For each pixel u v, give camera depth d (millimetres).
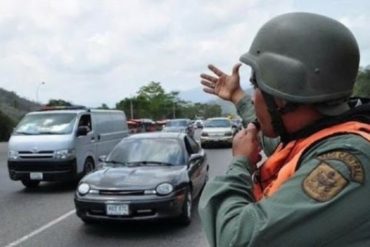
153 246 6516
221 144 26266
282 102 1414
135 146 8805
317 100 1352
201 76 2066
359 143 1242
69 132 12367
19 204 9992
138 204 7133
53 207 9602
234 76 1999
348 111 1385
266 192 1403
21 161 12078
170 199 7227
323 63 1356
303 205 1185
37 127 12555
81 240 6922
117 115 15836
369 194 1173
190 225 7668
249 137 1551
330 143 1285
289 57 1389
